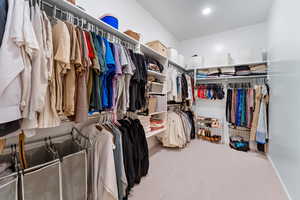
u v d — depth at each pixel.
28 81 0.72
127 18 2.14
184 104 3.45
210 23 3.02
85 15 1.25
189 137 3.06
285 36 1.66
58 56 0.85
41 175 0.86
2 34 0.62
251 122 2.81
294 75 1.38
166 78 2.60
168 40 3.34
